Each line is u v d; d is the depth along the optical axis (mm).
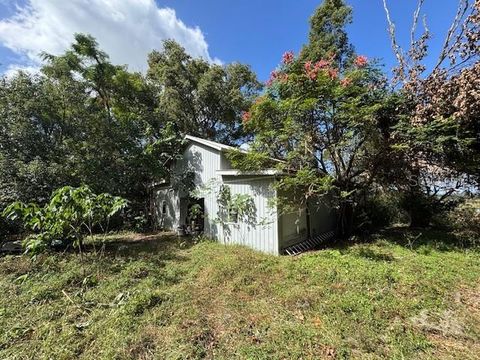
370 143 7867
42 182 8141
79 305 4148
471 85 6145
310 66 7605
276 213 7348
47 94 8875
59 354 2973
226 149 9445
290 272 5363
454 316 3627
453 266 5438
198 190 10312
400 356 2838
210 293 4633
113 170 10062
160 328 3523
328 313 3766
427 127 6629
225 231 8953
